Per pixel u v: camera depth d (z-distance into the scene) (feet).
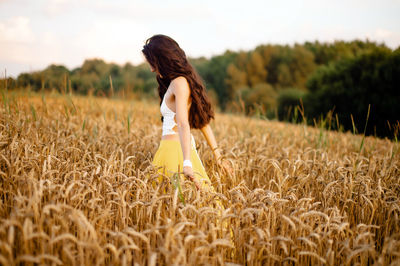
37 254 5.63
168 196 6.50
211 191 8.01
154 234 6.06
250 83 152.66
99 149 11.28
